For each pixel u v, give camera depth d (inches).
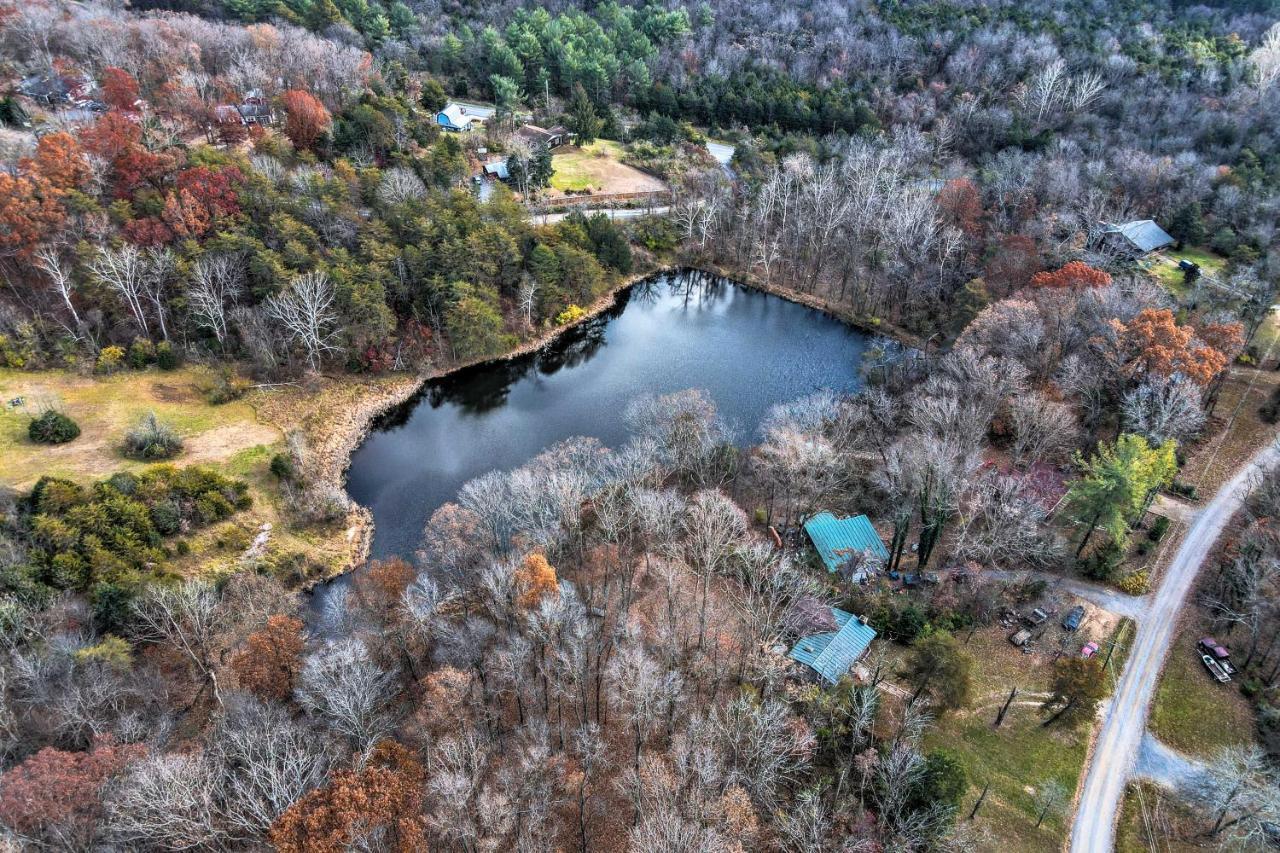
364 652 2301.9
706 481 3590.1
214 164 4475.9
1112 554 2987.2
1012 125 6668.3
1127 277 4500.5
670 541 3100.4
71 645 2411.4
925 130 7170.3
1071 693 2353.6
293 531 3395.7
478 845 1905.8
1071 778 2322.8
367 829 1765.5
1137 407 3218.5
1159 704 2534.5
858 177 5831.7
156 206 4143.7
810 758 2271.2
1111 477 2839.6
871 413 3961.6
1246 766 2111.2
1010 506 3056.1
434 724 2224.4
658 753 2309.3
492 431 4192.9
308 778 1963.6
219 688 2506.2
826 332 5255.9
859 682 2583.7
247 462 3646.7
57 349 3924.7
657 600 2947.8
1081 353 3636.8
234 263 4153.5
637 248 5954.7
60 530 2805.1
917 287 5054.1
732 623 2834.6
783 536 3341.5
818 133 7244.1
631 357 4933.6
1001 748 2405.3
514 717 2461.9
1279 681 2561.5
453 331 4522.6
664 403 3791.8
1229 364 3718.0
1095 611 2881.4
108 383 3909.9
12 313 3919.8
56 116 5187.0
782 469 3348.9
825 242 5664.4
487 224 4810.5
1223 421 3794.3
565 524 3122.5
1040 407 3341.5
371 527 3521.2
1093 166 5797.2
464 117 6815.9
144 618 2652.6
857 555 3078.2
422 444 4079.7
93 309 4045.3
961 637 2792.8
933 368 4138.8
